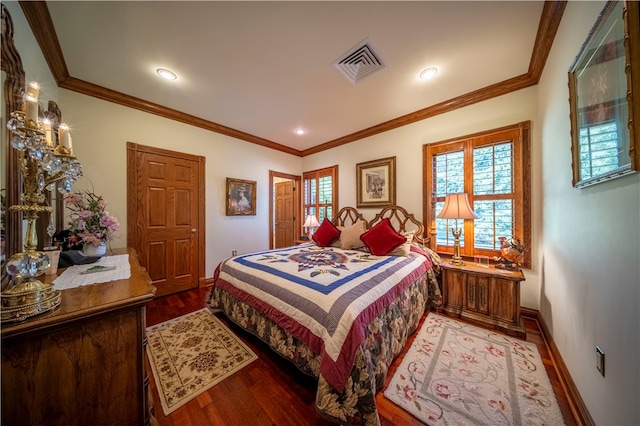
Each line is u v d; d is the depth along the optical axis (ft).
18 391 2.48
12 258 2.69
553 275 5.90
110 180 8.52
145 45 5.97
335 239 11.01
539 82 7.18
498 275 6.83
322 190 14.82
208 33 5.57
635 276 2.68
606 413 3.22
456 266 7.87
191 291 10.43
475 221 8.72
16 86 3.88
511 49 6.24
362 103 9.27
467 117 8.90
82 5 4.74
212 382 4.85
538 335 6.50
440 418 3.93
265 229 13.84
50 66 6.51
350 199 13.15
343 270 6.22
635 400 2.64
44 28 5.27
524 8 4.95
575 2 4.31
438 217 8.42
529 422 3.84
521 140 7.68
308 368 4.55
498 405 4.17
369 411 3.61
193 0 4.64
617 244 3.04
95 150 8.20
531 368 5.13
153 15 5.01
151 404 3.54
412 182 10.50
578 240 4.30
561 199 5.27
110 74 7.27
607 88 3.16
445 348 5.90
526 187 7.57
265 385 4.79
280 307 5.04
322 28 5.43
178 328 7.07
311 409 4.22
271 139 13.69
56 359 2.67
